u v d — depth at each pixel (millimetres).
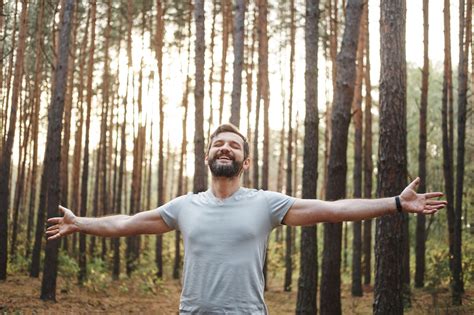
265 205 2803
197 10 11508
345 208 2727
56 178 10609
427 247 18641
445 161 12875
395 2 6707
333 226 8977
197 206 2855
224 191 2830
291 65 18000
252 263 2723
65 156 15508
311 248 10000
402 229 6723
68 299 11430
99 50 18703
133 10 18281
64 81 10773
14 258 15203
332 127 8875
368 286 16297
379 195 6637
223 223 2746
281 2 18391
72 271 13797
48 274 10773
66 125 15695
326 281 8906
